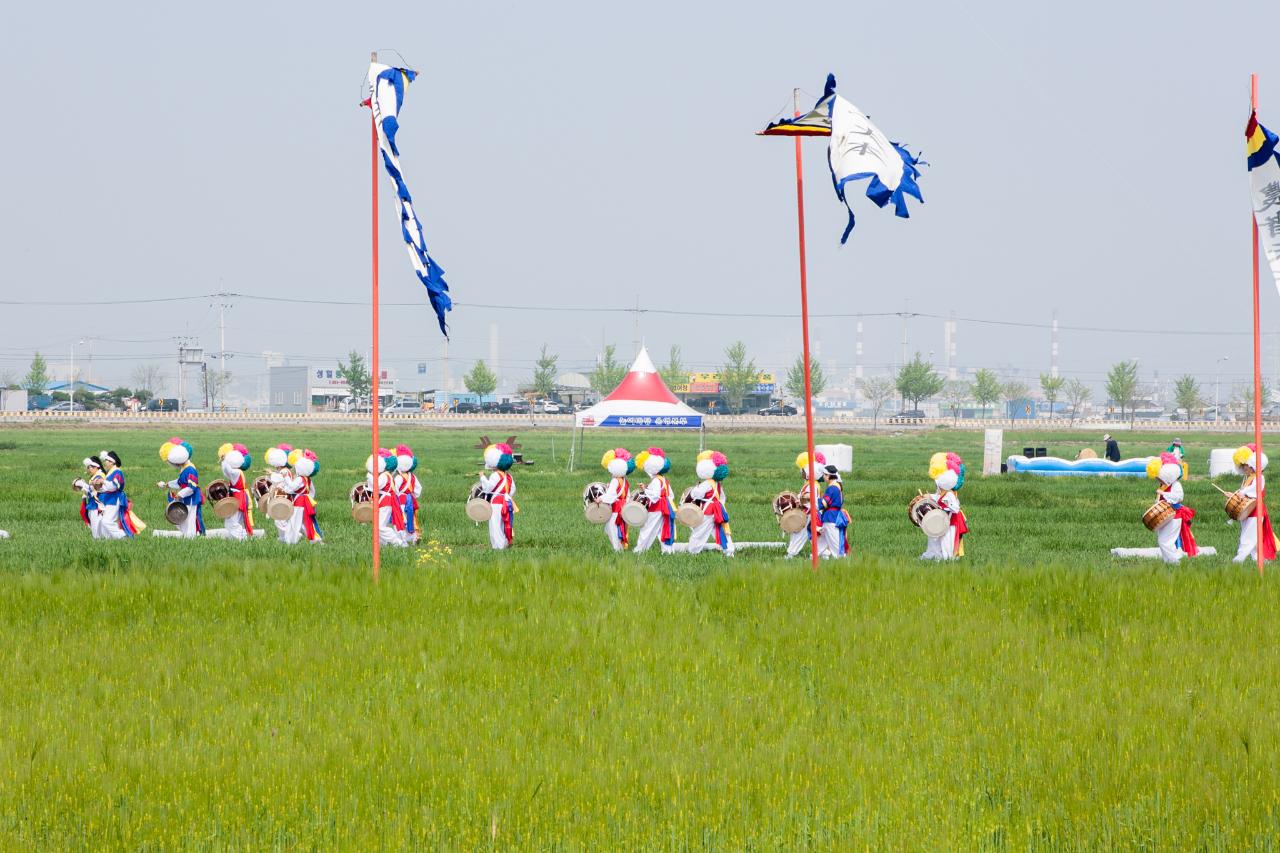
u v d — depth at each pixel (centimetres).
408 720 3111
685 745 2944
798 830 2419
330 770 2725
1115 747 2922
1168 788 2614
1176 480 6869
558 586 5031
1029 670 3731
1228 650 4009
